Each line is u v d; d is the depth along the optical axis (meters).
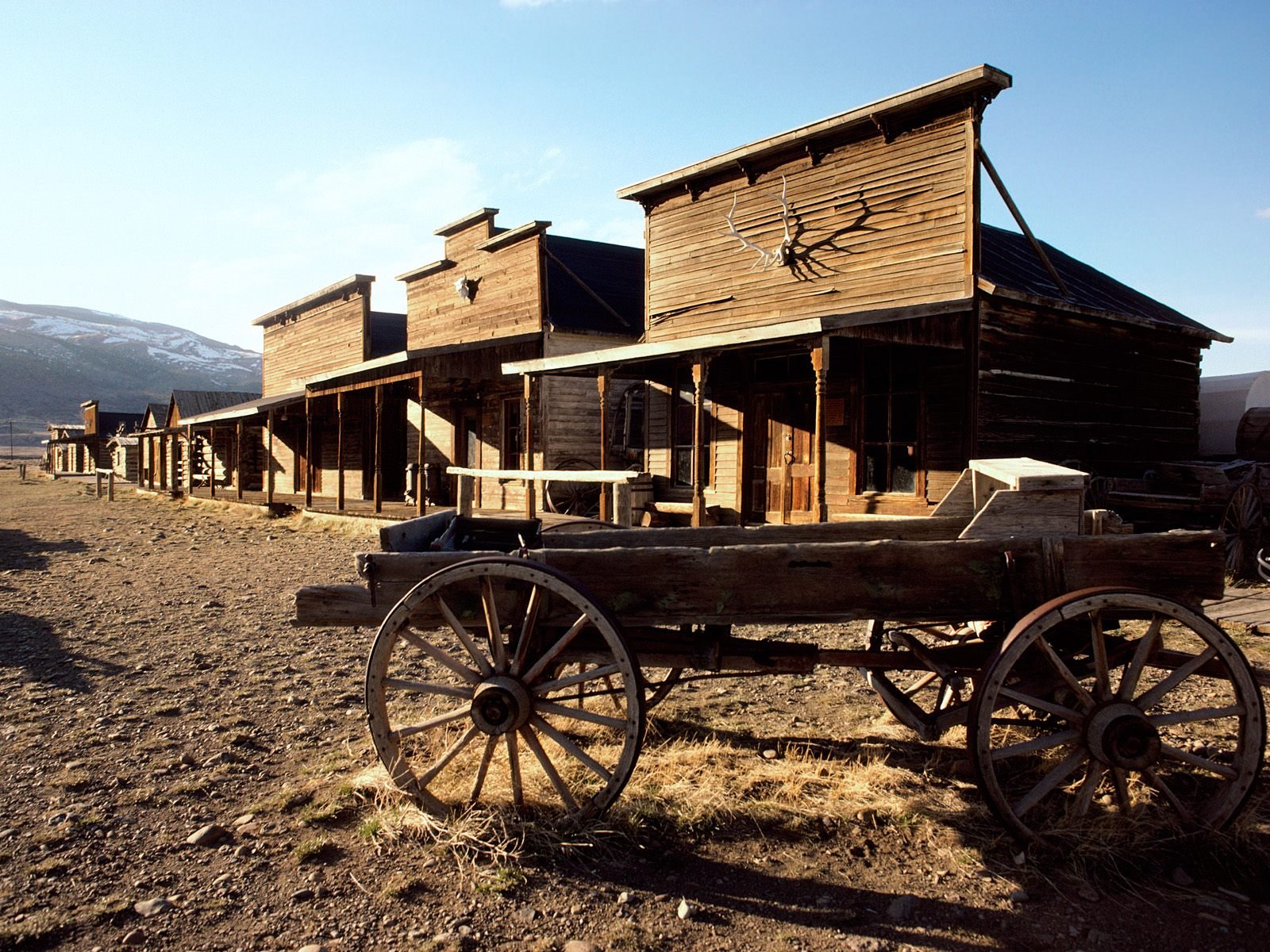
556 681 3.81
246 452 33.28
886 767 4.39
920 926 3.05
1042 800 4.01
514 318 19.09
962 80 11.09
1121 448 13.33
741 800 4.07
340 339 26.28
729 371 14.66
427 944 2.93
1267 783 4.18
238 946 2.92
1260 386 16.42
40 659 7.00
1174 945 2.93
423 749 4.75
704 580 3.83
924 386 11.69
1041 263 14.30
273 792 4.27
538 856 3.56
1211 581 3.71
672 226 15.83
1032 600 3.71
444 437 21.62
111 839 3.72
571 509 16.78
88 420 60.09
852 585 3.74
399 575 3.95
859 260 12.72
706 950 2.91
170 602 9.77
